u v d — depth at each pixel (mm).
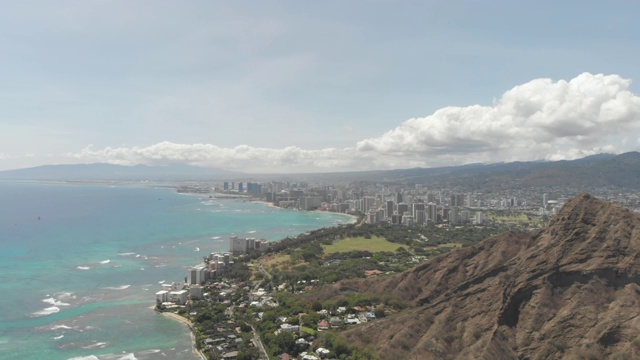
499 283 173750
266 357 175125
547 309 160250
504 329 158500
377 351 158375
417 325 166750
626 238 171500
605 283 162625
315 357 163625
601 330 146250
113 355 184000
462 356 148625
